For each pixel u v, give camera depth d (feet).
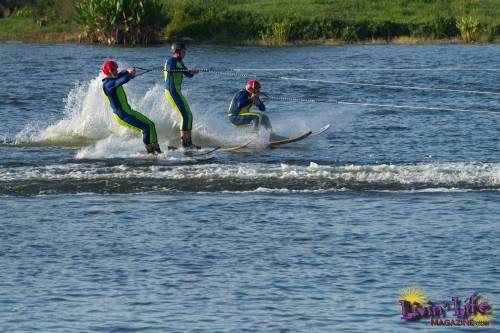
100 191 156.66
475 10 631.15
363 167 169.37
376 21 579.07
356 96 297.53
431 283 111.65
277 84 331.16
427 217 140.46
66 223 138.82
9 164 178.19
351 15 620.08
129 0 563.48
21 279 114.42
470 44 545.44
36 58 447.01
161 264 119.75
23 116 253.85
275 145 201.67
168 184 159.74
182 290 110.11
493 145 203.10
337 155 191.11
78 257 123.03
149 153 189.06
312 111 257.14
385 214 142.20
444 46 526.98
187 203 149.18
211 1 631.97
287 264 119.24
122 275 115.55
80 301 106.83
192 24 587.27
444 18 580.30
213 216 141.69
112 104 188.75
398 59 439.63
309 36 572.10
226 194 154.51
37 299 107.55
